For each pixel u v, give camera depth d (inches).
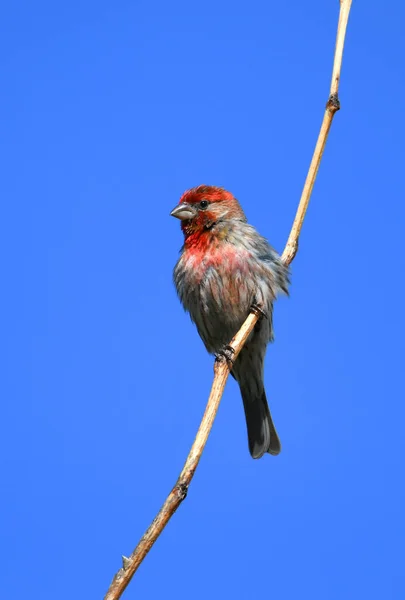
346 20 352.2
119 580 223.0
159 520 235.3
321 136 360.5
